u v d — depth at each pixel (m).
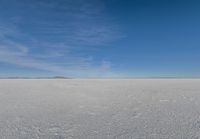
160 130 4.92
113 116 6.59
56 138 4.54
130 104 8.80
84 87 17.62
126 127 5.27
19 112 7.25
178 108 7.70
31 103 9.15
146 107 8.04
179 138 4.32
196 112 6.91
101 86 18.61
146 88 15.87
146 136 4.52
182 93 12.16
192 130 4.86
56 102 9.45
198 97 10.41
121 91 13.97
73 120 6.11
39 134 4.80
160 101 9.43
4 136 4.66
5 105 8.65
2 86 18.33
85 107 8.20
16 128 5.29
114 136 4.58
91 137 4.56
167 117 6.29
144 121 5.86
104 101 9.70
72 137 4.58
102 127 5.32
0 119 6.25
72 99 10.38
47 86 18.67
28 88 16.50
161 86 17.53
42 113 7.09
